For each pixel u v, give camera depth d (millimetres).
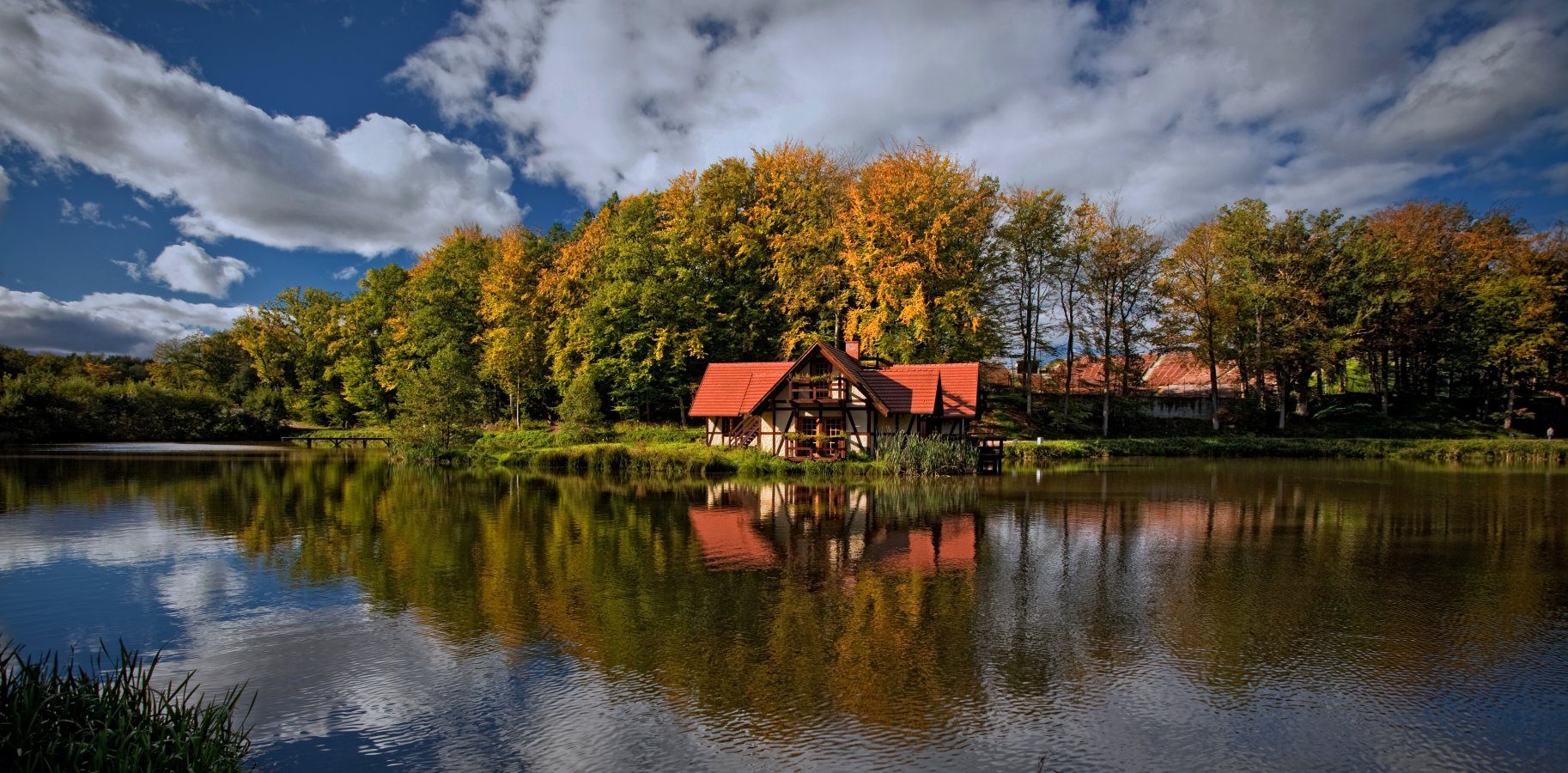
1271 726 6926
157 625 9742
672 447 33219
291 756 6289
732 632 9492
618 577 12336
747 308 44906
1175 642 9164
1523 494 22984
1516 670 8328
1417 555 14117
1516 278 43750
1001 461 31812
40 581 11992
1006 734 6703
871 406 34000
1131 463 34438
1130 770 6121
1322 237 45375
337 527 17031
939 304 38969
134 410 51781
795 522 17812
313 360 65875
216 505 20406
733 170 45406
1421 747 6551
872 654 8695
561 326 46688
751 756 6305
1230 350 46594
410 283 58625
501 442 40438
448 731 6758
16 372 56312
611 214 54094
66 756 5207
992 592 11445
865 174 43594
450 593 11281
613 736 6652
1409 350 50531
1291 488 24547
